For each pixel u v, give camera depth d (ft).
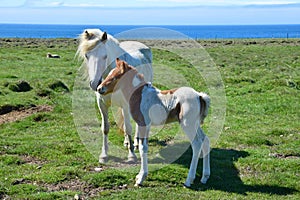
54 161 30.94
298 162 30.25
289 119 44.24
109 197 24.57
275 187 26.53
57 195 24.47
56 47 144.36
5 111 45.62
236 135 38.06
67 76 71.10
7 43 167.63
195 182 27.25
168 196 24.79
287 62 99.50
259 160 30.86
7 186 25.81
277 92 55.72
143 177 26.68
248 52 130.52
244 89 58.23
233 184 27.02
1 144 34.22
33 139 36.45
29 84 58.59
